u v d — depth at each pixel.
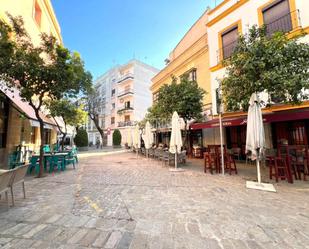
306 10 8.57
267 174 7.51
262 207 3.96
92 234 2.86
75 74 8.09
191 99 10.75
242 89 6.44
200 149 14.20
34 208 3.96
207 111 14.19
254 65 5.91
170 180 6.70
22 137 10.64
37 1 12.61
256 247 2.49
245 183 6.12
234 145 12.28
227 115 11.45
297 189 5.30
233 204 4.16
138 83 36.97
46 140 15.41
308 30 8.33
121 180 6.76
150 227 3.09
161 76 22.61
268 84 5.81
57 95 7.38
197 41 15.70
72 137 27.33
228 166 8.30
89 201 4.43
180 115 11.38
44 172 8.54
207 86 14.57
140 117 36.03
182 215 3.57
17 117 9.86
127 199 4.57
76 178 7.16
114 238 2.74
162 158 11.49
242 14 11.17
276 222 3.24
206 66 14.84
